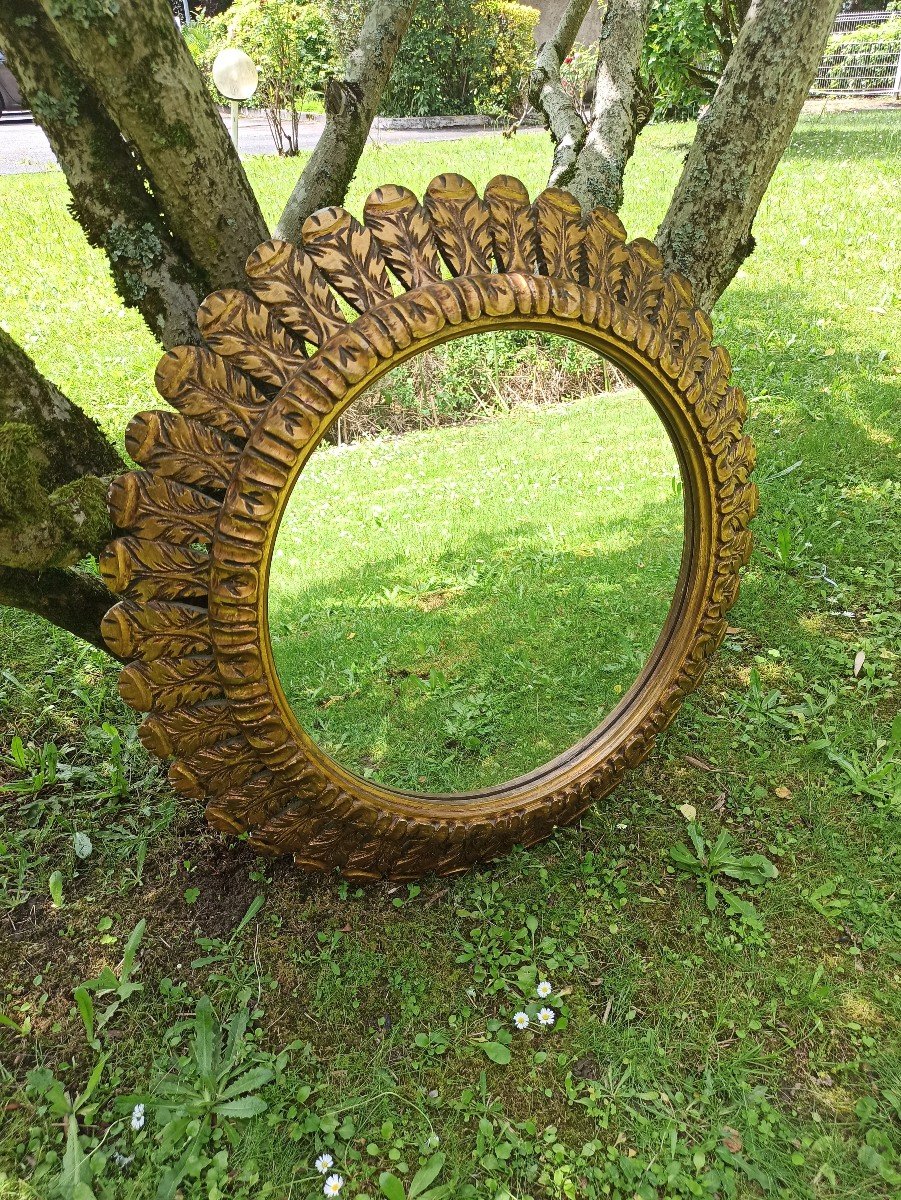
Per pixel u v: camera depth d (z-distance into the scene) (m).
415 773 2.58
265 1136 1.78
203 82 1.88
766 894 2.25
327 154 2.32
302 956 2.14
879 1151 1.72
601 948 2.13
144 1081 1.88
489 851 2.31
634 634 3.05
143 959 2.15
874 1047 1.90
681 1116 1.79
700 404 2.11
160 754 1.88
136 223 2.00
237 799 2.00
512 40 14.34
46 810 2.59
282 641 2.88
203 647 1.84
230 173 1.98
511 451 3.96
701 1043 1.92
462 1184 1.69
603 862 2.36
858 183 8.84
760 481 4.08
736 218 2.69
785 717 2.82
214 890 2.33
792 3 2.41
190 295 2.08
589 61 10.73
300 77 10.99
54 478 2.01
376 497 3.62
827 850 2.36
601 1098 1.82
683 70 8.36
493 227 1.81
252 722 1.89
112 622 1.74
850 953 2.10
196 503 1.74
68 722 2.95
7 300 6.58
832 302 6.28
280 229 2.37
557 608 3.16
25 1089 1.87
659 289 2.03
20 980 2.11
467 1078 1.88
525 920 2.17
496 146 10.75
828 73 16.20
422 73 14.27
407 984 2.07
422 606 3.12
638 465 3.92
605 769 2.35
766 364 5.26
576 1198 1.67
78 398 5.23
